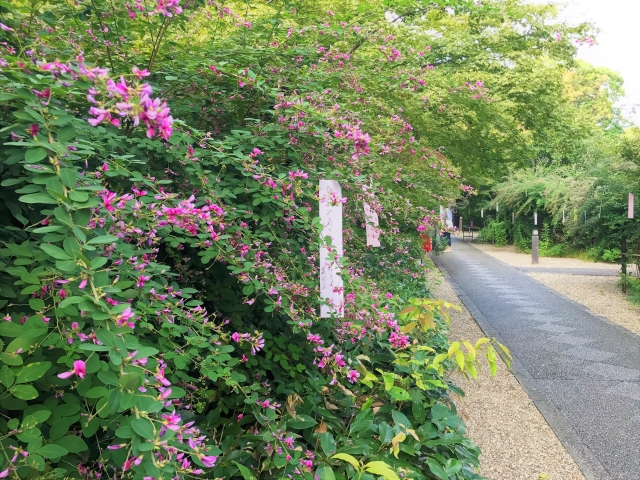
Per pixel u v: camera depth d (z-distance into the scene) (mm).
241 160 2141
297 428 2074
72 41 2283
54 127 1328
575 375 5328
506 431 3982
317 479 1749
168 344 1757
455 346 2428
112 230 1626
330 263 2180
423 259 7117
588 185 16172
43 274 1312
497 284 11836
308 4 4250
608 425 4109
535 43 7055
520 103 6844
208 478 1745
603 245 16734
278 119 2395
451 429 2576
